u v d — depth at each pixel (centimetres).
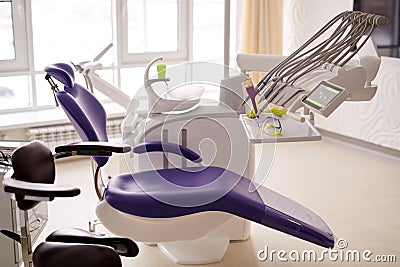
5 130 436
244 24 524
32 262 202
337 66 260
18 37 463
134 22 521
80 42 498
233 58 557
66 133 455
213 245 301
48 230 325
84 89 288
